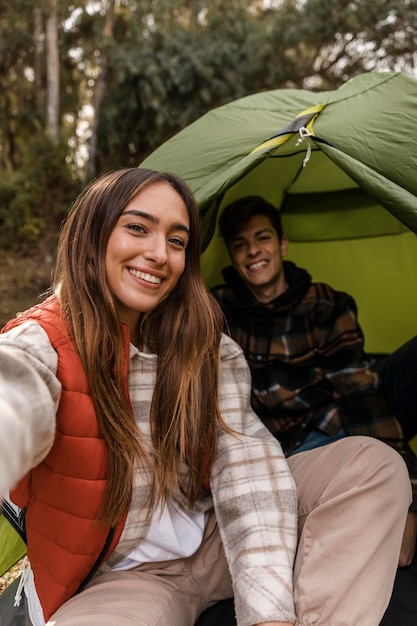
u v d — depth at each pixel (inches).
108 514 43.4
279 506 48.3
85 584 46.3
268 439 54.3
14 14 621.3
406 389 85.6
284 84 514.6
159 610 44.9
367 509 45.6
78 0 613.0
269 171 93.7
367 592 42.6
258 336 81.0
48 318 43.3
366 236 108.7
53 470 42.1
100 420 42.8
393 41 471.8
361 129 65.6
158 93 485.4
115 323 44.9
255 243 80.0
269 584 42.5
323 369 79.9
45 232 493.7
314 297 81.6
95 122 534.0
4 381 32.1
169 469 46.7
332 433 75.6
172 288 49.8
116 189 45.7
